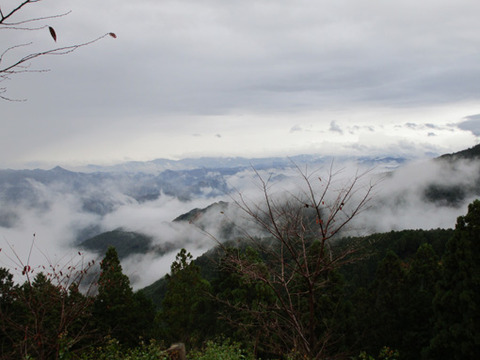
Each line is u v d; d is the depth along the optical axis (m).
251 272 5.46
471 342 11.55
